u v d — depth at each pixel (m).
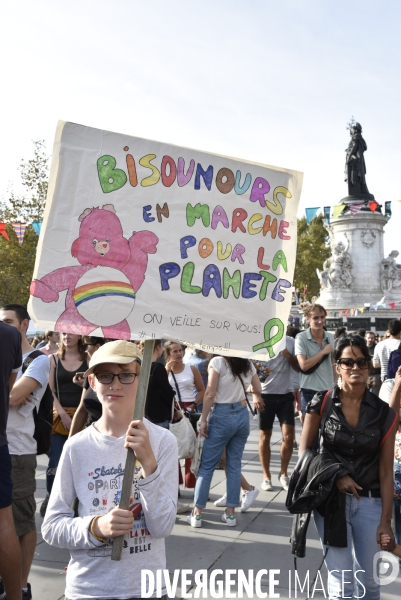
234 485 6.18
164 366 6.09
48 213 3.22
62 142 3.26
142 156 3.39
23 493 4.29
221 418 6.11
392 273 37.62
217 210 3.55
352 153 40.41
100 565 2.64
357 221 37.78
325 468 3.65
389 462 3.71
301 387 7.66
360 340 3.77
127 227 3.33
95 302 3.24
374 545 3.69
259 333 3.60
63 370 6.11
